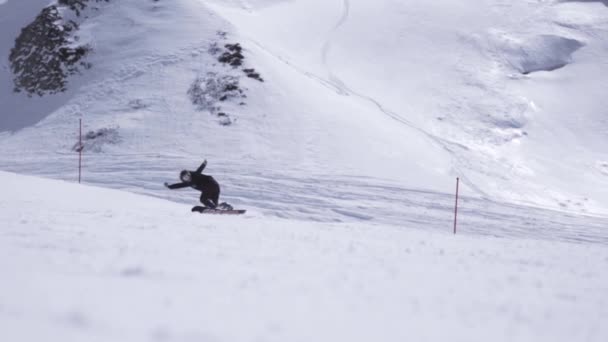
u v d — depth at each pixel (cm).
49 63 9806
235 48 9238
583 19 14238
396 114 9200
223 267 577
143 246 732
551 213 4466
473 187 6869
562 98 10831
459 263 803
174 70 8931
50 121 8325
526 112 10131
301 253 788
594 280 689
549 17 14312
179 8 10800
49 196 2120
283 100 8100
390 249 946
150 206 2167
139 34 10188
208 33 9844
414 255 873
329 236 1158
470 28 13400
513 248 1163
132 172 5678
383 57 11862
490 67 11800
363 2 14625
